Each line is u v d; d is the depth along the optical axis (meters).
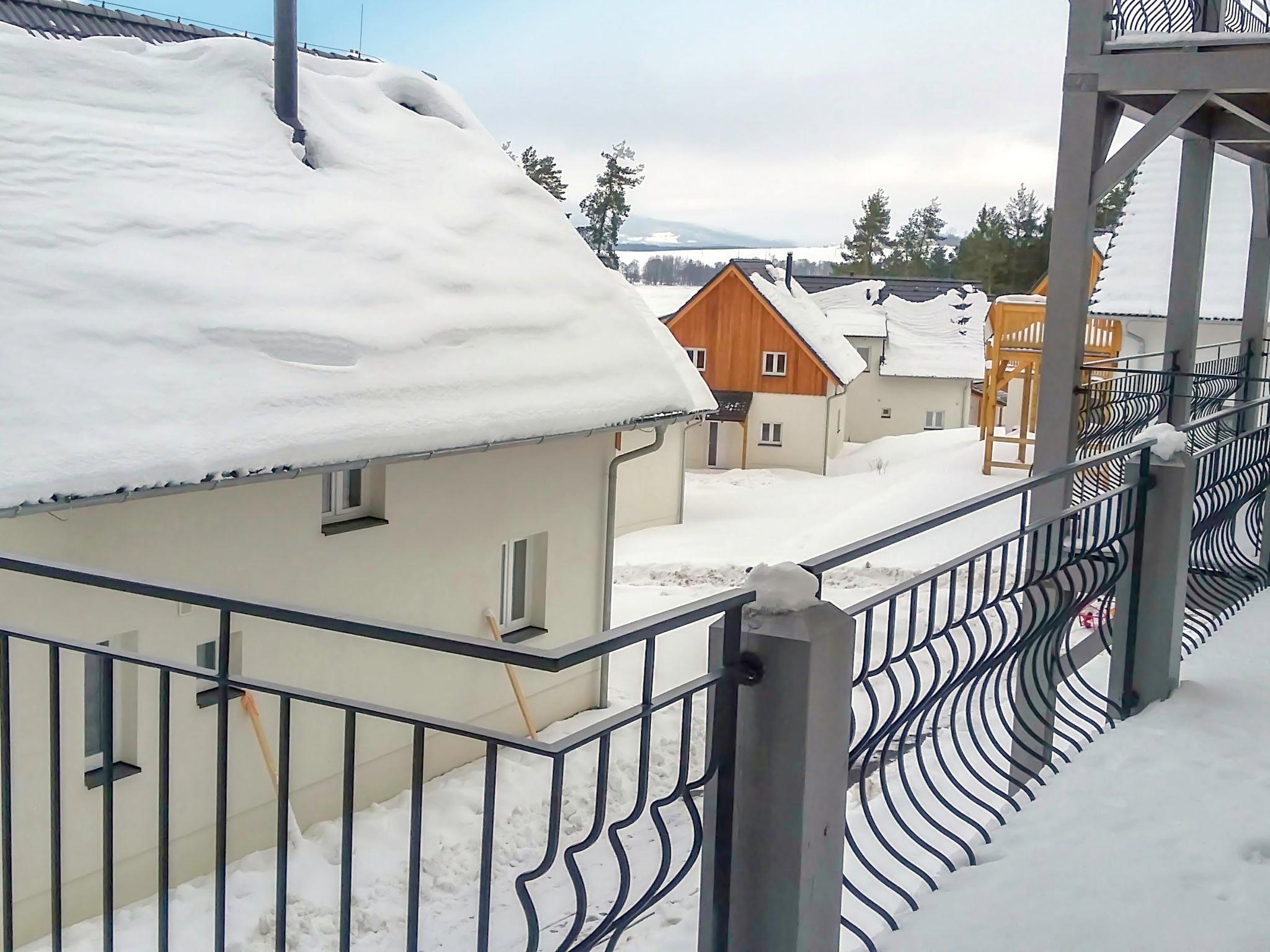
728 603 2.08
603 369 9.60
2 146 7.24
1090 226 6.50
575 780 7.99
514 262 9.95
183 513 6.51
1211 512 6.04
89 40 8.80
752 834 2.22
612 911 1.96
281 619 1.88
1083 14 6.37
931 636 3.37
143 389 6.39
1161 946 2.82
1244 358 11.40
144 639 6.34
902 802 5.73
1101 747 4.20
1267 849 3.34
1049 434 6.66
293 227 8.35
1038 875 3.22
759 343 30.80
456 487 8.34
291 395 7.05
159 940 2.22
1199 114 8.42
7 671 2.46
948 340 39.75
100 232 7.12
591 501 9.74
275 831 7.09
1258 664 5.16
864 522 18.73
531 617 9.42
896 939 2.94
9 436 5.65
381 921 6.05
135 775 6.25
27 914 5.78
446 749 8.41
